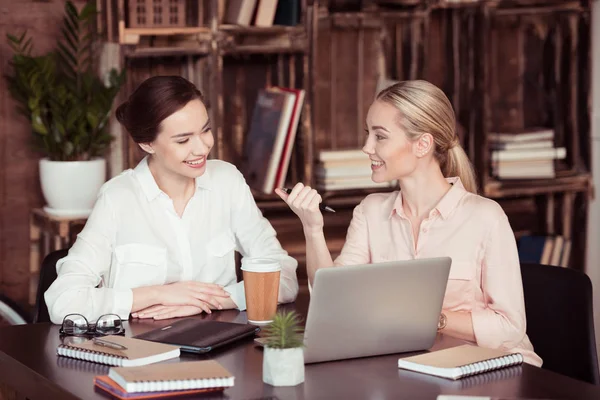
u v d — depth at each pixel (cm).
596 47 493
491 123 492
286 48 423
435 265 211
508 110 495
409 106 258
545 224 495
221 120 412
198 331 225
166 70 427
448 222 264
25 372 205
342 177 440
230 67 443
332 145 469
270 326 194
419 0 452
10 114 407
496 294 254
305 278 437
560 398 183
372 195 283
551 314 263
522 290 256
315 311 200
